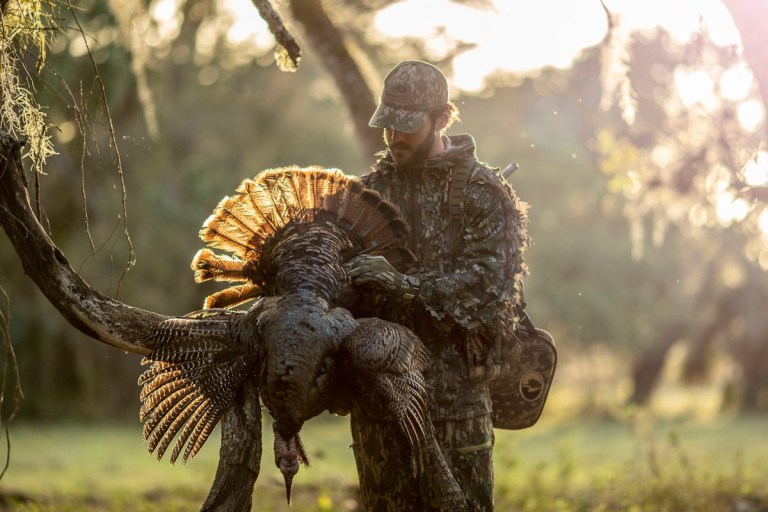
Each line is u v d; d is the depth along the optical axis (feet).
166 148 136.98
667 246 165.78
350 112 54.08
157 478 71.26
